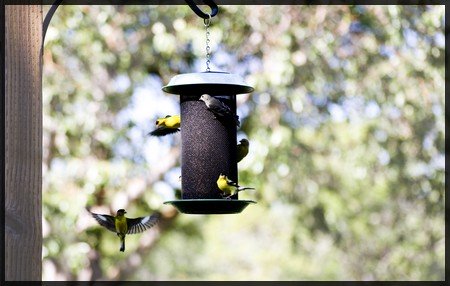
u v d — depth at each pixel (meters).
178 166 13.24
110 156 12.93
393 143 13.64
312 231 15.12
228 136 7.11
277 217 17.80
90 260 14.03
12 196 5.11
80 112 12.56
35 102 5.21
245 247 18.28
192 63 12.98
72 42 12.38
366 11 12.49
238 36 12.41
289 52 12.23
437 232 15.40
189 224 18.44
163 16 12.44
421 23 12.54
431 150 13.64
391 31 12.43
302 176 13.83
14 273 5.07
